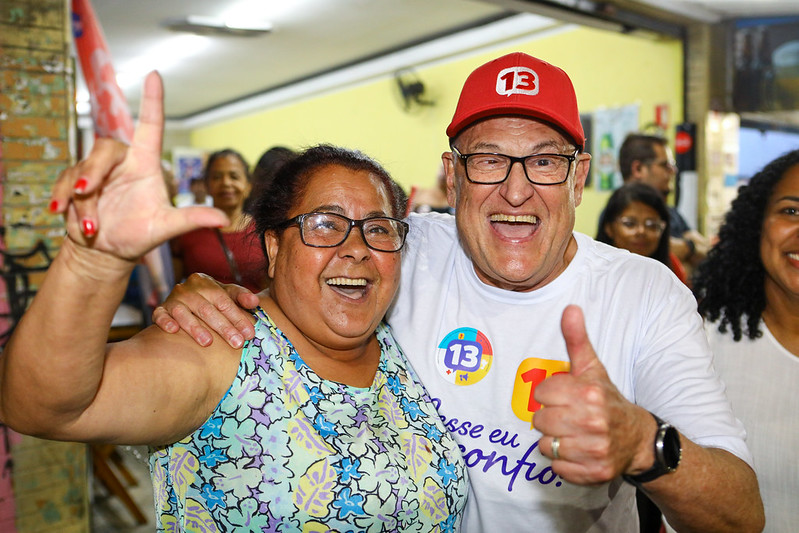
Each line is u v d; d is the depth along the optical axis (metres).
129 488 4.06
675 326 1.28
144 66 7.82
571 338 0.93
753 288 1.65
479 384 1.38
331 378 1.26
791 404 1.56
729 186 5.23
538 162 1.33
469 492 1.39
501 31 6.01
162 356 1.04
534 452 1.33
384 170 1.35
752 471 1.12
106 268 0.83
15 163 2.70
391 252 1.28
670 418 1.20
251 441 1.13
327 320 1.22
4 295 2.69
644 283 1.35
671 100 5.07
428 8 5.76
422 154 7.20
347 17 5.98
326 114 8.70
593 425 0.86
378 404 1.28
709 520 1.05
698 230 5.03
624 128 5.31
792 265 1.53
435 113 6.97
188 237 3.40
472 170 1.36
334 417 1.19
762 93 4.92
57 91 2.76
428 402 1.39
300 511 1.12
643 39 4.96
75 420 0.91
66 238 0.84
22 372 0.86
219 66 7.88
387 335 1.44
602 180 5.45
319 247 1.21
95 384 0.90
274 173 1.33
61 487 2.83
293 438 1.15
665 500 1.02
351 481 1.15
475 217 1.37
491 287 1.42
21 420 0.90
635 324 1.32
